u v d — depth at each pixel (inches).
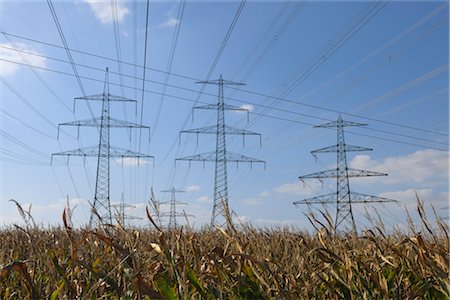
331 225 188.9
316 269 175.6
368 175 1585.9
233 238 160.2
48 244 247.3
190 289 152.9
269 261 179.8
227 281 151.3
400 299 151.6
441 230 161.9
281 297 137.3
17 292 157.6
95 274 150.0
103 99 1828.2
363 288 153.4
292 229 281.7
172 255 149.5
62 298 135.0
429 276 161.5
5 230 385.1
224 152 1722.4
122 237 189.2
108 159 1774.1
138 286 125.1
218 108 1802.4
